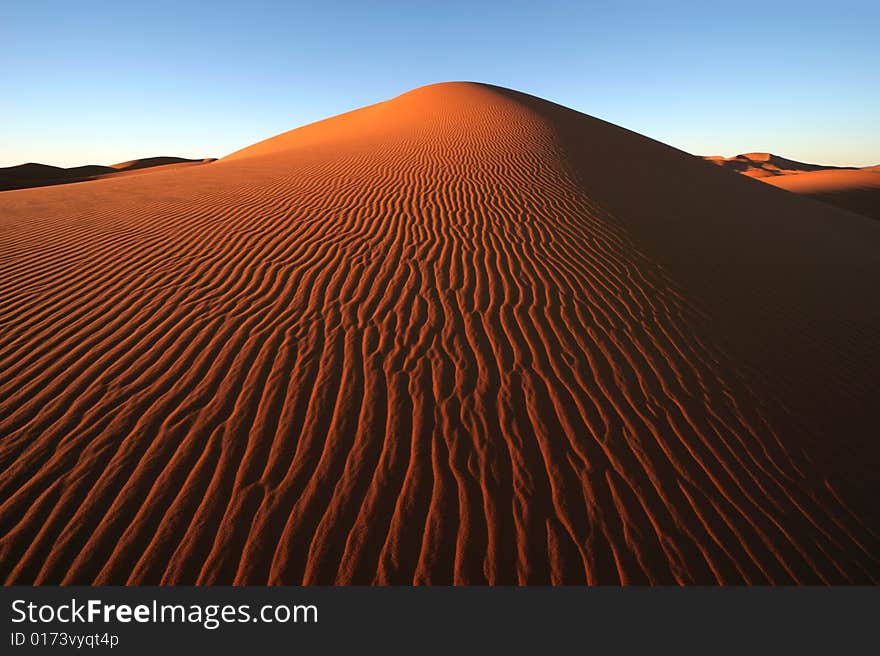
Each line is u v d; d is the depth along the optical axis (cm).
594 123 2097
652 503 327
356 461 343
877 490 363
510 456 353
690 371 469
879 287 833
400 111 2514
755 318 603
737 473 359
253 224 802
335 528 298
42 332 485
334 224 792
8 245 723
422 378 427
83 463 332
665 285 638
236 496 313
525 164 1199
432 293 571
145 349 457
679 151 2041
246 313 523
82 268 638
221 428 365
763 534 313
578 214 862
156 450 344
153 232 774
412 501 316
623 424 392
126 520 296
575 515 314
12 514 296
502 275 621
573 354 473
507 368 445
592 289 603
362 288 579
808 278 787
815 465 377
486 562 286
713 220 994
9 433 354
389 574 277
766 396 450
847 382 504
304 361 444
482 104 2191
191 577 271
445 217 820
